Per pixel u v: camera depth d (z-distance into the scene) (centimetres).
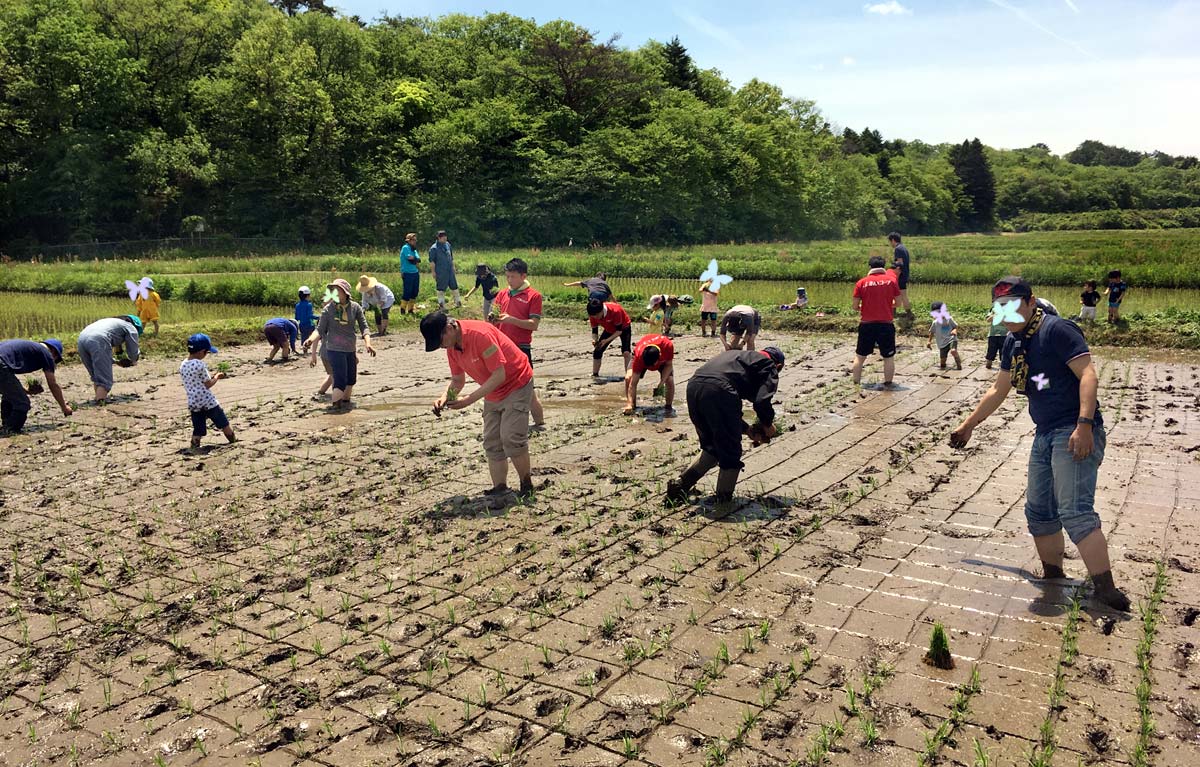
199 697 428
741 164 7481
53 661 468
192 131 5788
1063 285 2762
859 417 1036
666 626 492
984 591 532
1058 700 404
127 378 1377
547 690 425
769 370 678
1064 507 506
